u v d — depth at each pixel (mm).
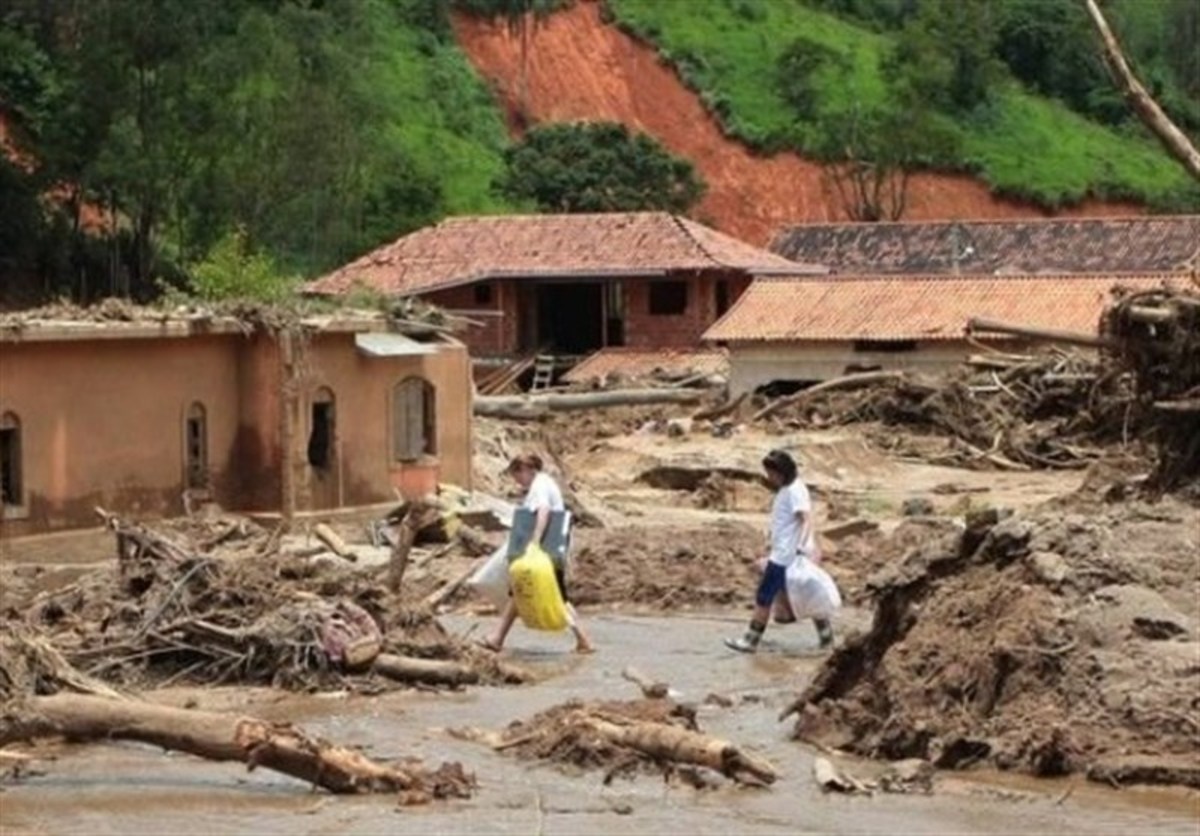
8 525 36094
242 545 36094
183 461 39156
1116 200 141875
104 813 19500
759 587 28625
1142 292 32438
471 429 44844
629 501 49656
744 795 20016
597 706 22469
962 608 21922
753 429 62438
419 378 42969
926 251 97562
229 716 21188
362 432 41656
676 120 139875
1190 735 20062
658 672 26859
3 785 20547
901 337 70938
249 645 25734
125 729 21078
